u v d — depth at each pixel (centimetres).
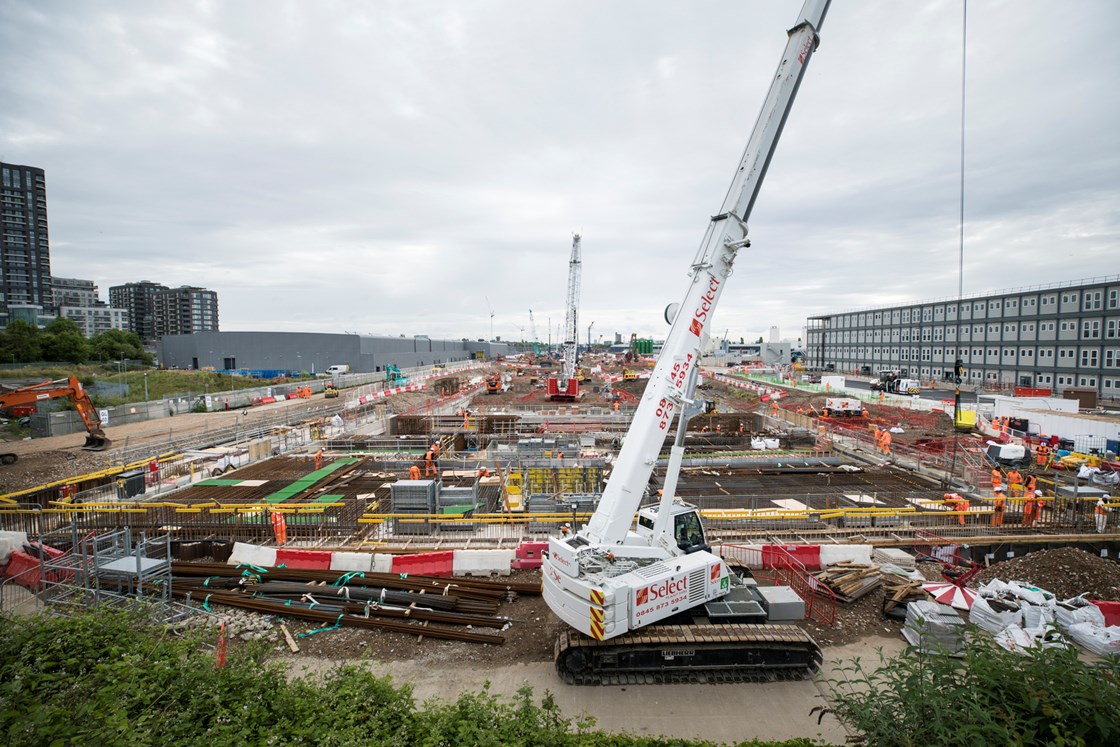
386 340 12362
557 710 765
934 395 5547
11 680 691
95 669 739
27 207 12812
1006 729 484
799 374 8262
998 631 1152
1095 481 2462
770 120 1113
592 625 967
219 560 1597
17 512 1828
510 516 1783
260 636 1158
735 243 1135
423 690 1006
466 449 3447
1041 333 5875
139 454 3059
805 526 1881
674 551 1144
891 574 1494
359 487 2336
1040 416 3509
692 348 1130
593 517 1105
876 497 2200
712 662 1030
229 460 2689
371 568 1509
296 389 6506
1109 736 472
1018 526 1870
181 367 9156
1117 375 5081
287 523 1794
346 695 687
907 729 528
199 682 707
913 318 7781
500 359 16712
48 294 13300
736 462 2759
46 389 3155
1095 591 1303
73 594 1227
